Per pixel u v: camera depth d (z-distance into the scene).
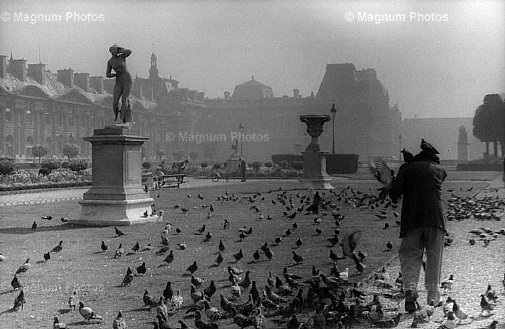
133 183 20.19
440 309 8.48
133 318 7.86
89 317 7.74
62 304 8.73
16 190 40.09
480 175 62.12
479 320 7.82
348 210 24.64
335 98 111.75
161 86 147.88
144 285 9.94
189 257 12.85
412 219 8.69
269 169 77.56
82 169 55.38
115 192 19.58
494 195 32.44
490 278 10.36
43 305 8.69
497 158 73.25
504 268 11.27
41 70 119.94
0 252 13.71
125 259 12.68
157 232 17.41
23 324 7.64
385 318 7.85
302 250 13.70
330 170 67.94
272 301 8.19
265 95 160.75
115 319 7.27
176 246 14.53
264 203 28.70
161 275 10.80
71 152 105.25
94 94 135.75
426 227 8.64
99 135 19.81
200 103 153.38
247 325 7.15
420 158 9.20
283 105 149.88
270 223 19.66
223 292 9.24
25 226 19.19
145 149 136.00
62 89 125.88
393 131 118.44
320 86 113.00
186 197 34.19
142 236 16.48
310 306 8.02
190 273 10.90
